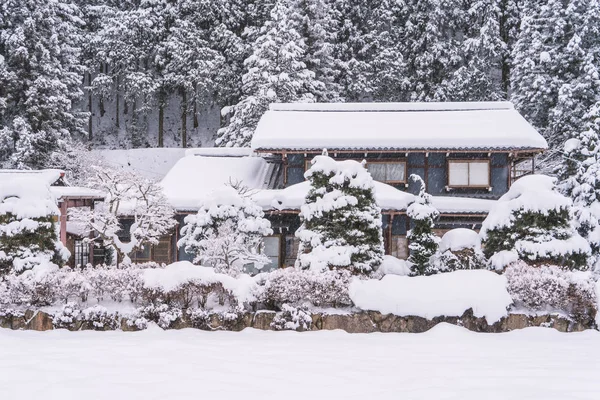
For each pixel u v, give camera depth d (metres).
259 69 41.66
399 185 28.69
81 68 45.72
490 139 27.55
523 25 41.41
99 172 21.69
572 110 36.34
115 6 57.53
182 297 15.83
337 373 9.61
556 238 17.77
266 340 13.40
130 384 8.62
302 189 26.52
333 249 17.44
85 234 27.48
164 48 51.31
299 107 33.56
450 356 11.39
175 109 60.62
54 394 8.02
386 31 52.59
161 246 27.19
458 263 19.27
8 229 17.05
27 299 15.71
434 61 51.44
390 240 26.28
